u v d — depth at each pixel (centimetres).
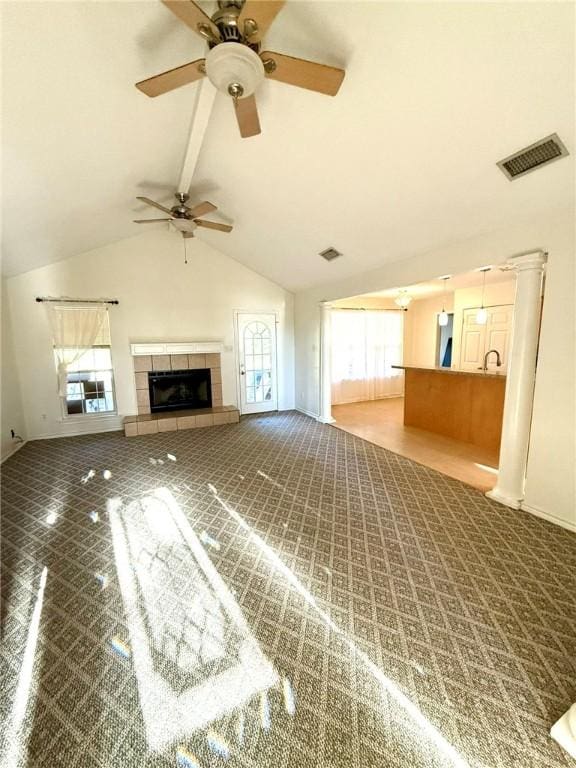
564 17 146
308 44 183
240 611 184
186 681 147
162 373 566
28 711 136
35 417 488
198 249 562
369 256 409
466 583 204
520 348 279
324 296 550
